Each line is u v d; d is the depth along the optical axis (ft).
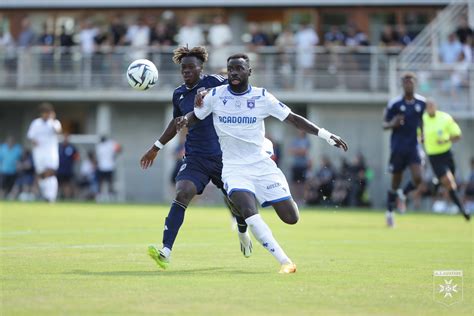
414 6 425.69
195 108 126.72
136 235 187.73
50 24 451.94
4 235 184.44
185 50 135.85
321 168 367.86
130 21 445.78
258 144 125.18
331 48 400.67
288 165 421.18
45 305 92.48
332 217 274.36
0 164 400.06
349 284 111.96
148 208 309.22
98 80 420.77
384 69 398.01
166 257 124.88
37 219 237.04
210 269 126.72
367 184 368.89
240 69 123.54
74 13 449.89
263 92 125.08
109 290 103.91
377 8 428.56
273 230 212.64
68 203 343.67
